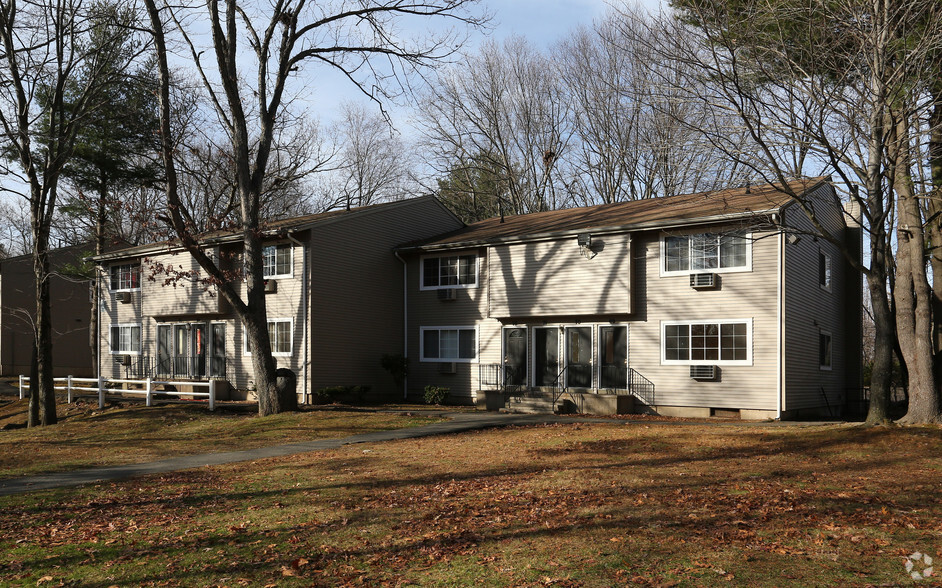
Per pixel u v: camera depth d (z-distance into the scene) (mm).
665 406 22719
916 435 13609
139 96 29516
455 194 48094
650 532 7844
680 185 30922
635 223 22953
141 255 32312
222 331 29156
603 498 9578
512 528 8219
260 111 22516
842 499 9227
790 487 10070
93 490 11484
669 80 16547
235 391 28406
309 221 26609
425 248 27922
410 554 7387
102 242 34188
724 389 21594
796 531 7746
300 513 9305
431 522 8617
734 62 14383
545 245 25062
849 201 26891
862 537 7496
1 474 13391
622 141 38000
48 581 6816
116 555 7637
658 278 23047
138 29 20188
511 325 26328
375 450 15102
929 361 15422
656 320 23047
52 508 10203
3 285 39969
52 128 23781
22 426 25391
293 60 22250
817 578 6301
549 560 6992
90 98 25203
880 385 15773
